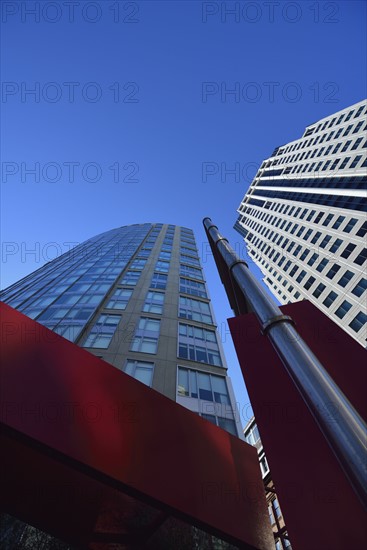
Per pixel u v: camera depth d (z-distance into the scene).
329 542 4.53
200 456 6.57
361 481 2.31
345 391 5.91
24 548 6.79
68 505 6.22
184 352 17.34
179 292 25.41
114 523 6.60
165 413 6.79
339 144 54.09
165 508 5.23
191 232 53.41
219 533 5.49
